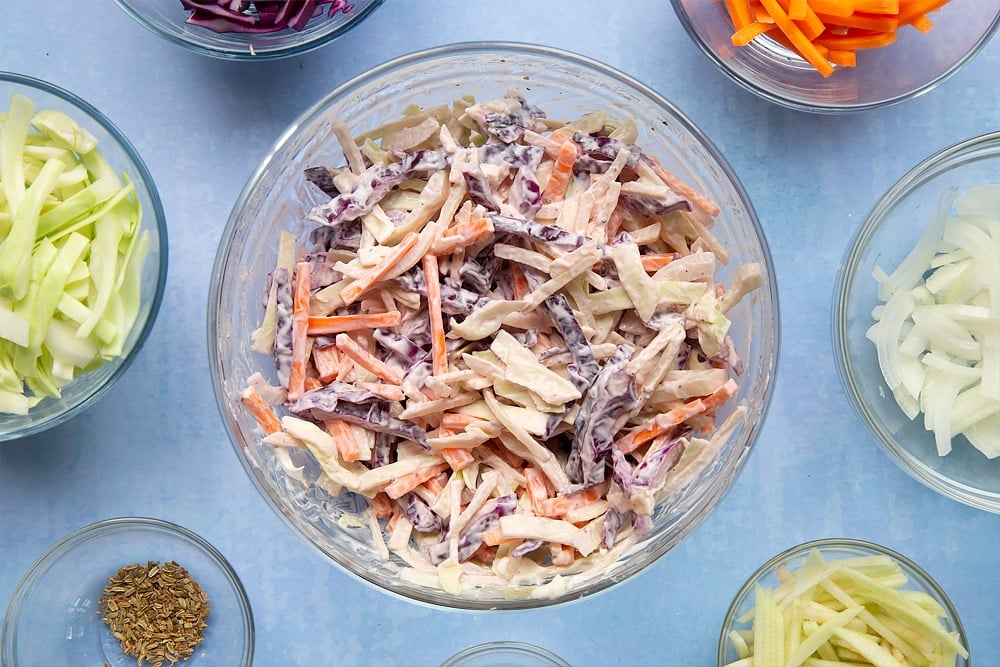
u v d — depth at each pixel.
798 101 0.66
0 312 0.61
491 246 0.62
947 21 0.68
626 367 0.60
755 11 0.65
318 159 0.65
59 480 0.69
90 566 0.70
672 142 0.65
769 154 0.69
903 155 0.69
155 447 0.69
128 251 0.63
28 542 0.69
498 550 0.62
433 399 0.61
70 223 0.63
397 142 0.63
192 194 0.68
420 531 0.63
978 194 0.67
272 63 0.69
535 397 0.61
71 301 0.62
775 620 0.66
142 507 0.69
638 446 0.62
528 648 0.69
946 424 0.66
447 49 0.63
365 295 0.62
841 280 0.66
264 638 0.69
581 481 0.62
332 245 0.63
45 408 0.64
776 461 0.69
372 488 0.62
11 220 0.62
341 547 0.64
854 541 0.66
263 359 0.65
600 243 0.62
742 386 0.65
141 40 0.68
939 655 0.67
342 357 0.62
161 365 0.68
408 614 0.70
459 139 0.65
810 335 0.69
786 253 0.69
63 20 0.68
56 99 0.64
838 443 0.69
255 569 0.69
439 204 0.62
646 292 0.61
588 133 0.64
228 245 0.63
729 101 0.69
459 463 0.62
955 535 0.70
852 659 0.68
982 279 0.65
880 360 0.67
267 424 0.63
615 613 0.70
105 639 0.71
